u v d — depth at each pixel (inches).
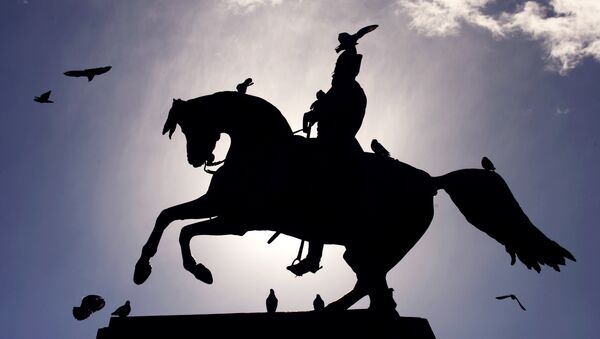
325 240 289.0
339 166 285.3
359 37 303.9
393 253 285.4
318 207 282.5
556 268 277.9
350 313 268.2
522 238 280.2
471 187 287.1
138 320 263.0
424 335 266.4
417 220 287.7
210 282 268.2
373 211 283.4
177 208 277.1
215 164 293.1
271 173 281.4
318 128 294.7
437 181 294.8
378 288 278.4
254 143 290.0
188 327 260.8
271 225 286.0
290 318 265.4
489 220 283.6
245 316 264.7
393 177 290.5
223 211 278.5
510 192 287.4
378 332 263.6
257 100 297.3
